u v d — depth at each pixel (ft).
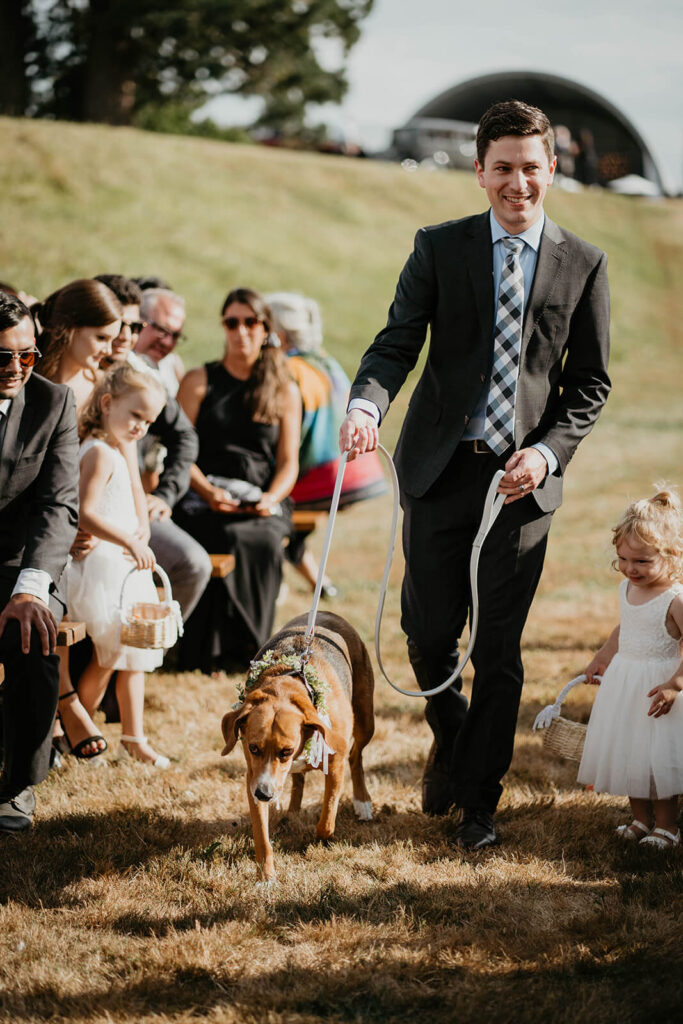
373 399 11.30
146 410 14.61
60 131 75.20
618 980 8.88
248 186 79.97
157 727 15.85
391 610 22.74
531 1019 8.29
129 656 14.07
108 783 13.60
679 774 11.60
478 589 11.68
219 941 9.63
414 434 12.00
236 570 18.85
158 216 69.15
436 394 11.79
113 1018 8.44
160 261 62.80
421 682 12.56
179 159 79.46
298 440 20.39
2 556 12.54
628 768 11.86
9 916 10.10
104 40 100.94
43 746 12.07
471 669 18.51
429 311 11.85
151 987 8.89
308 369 22.03
